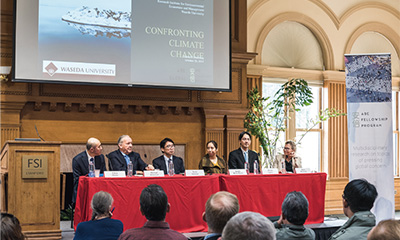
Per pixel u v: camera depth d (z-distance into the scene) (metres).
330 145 9.30
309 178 4.96
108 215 3.22
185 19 6.91
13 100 6.28
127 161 5.51
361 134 5.53
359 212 2.74
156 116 7.13
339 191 9.31
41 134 6.50
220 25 7.11
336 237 2.71
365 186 2.75
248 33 8.70
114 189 4.17
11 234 1.94
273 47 9.01
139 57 6.64
